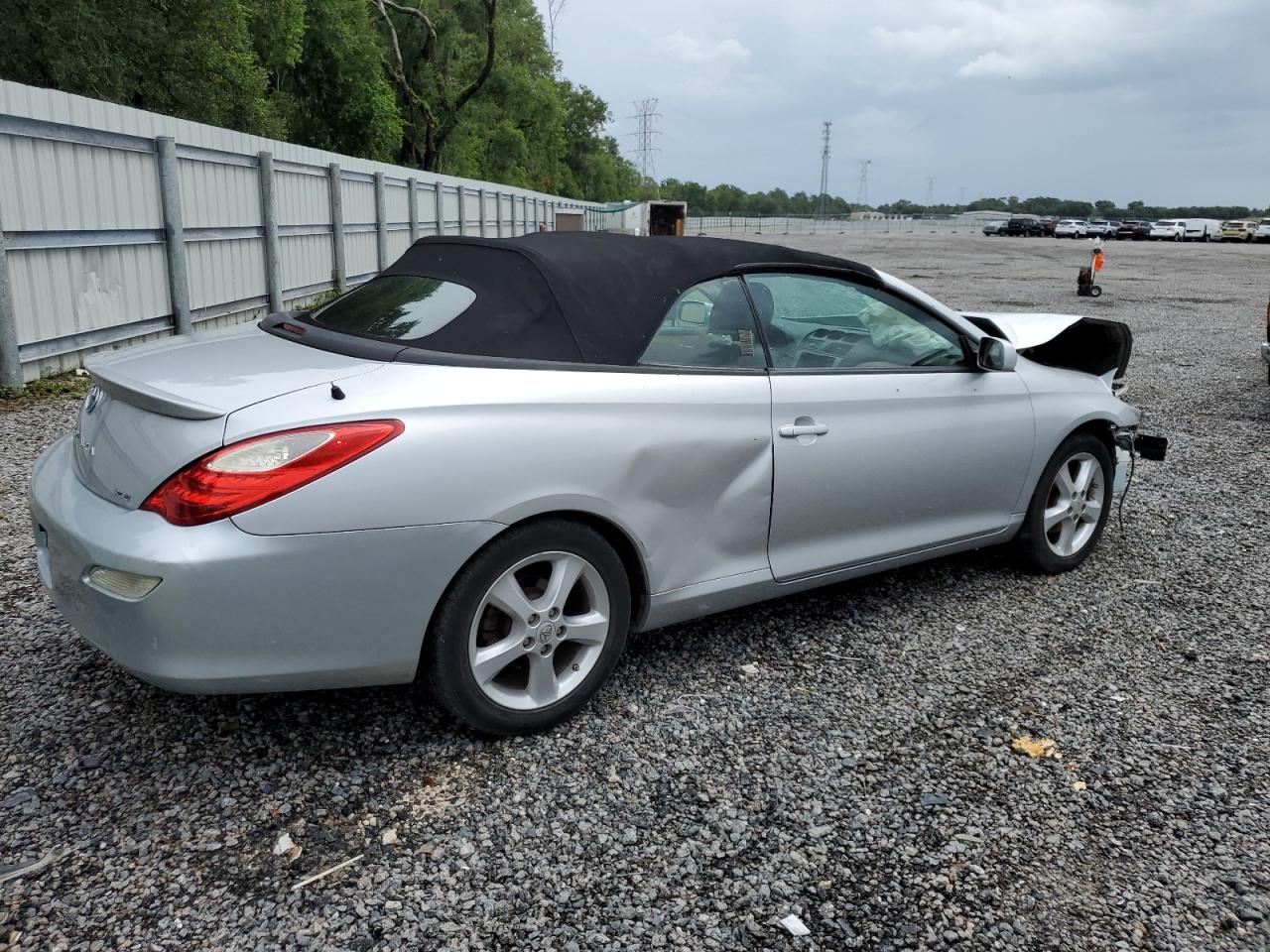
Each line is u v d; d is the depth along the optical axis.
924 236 77.69
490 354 2.94
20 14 16.73
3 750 2.88
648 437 3.09
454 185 22.28
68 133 8.02
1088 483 4.70
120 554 2.47
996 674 3.65
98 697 3.20
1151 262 37.25
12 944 2.15
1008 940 2.30
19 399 7.37
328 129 33.75
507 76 55.50
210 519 2.46
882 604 4.29
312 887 2.38
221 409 2.58
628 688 3.44
